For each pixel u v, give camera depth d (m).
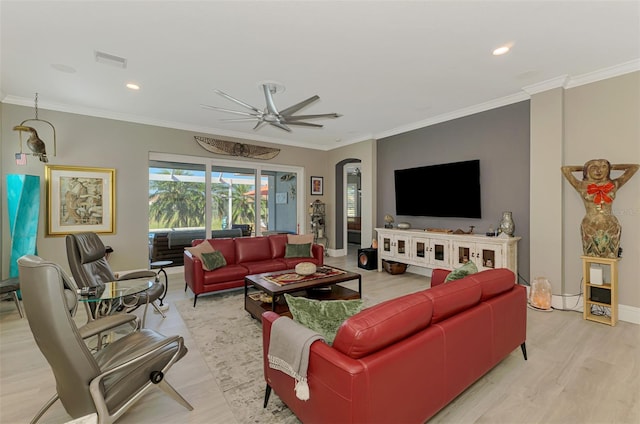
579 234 3.52
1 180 4.07
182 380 2.19
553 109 3.59
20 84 3.66
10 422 1.76
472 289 1.92
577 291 3.54
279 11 2.26
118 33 2.56
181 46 2.77
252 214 6.62
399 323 1.46
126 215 5.00
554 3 2.19
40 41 2.68
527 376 2.20
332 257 7.47
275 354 1.68
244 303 3.77
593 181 3.23
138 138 5.11
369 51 2.87
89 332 1.82
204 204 5.94
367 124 5.52
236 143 6.17
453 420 1.75
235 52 2.88
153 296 3.06
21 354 2.56
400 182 5.76
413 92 3.94
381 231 5.73
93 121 4.70
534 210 3.78
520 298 2.35
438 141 5.19
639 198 3.14
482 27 2.49
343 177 7.67
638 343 2.70
